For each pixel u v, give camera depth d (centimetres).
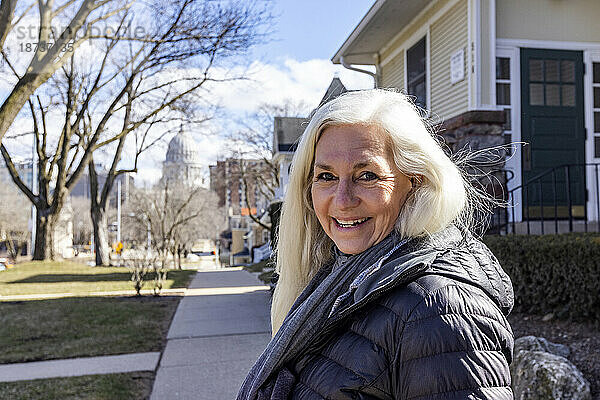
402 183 146
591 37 865
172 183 4266
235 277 1700
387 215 144
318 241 189
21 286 1395
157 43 1506
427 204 139
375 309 123
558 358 382
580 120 851
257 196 4216
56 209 2091
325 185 152
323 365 127
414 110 152
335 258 183
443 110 904
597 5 871
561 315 475
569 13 860
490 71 803
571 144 846
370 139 144
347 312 123
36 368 604
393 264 126
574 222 768
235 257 5894
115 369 593
